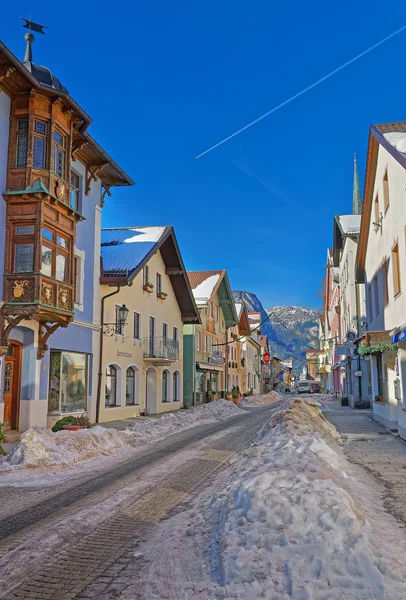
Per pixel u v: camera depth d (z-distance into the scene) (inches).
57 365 745.6
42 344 682.2
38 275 594.6
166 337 1206.3
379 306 762.8
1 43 542.0
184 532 248.5
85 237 834.8
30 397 665.0
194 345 1450.5
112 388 945.5
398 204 608.1
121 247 1064.8
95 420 852.0
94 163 831.1
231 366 2012.8
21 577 200.5
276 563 176.7
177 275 1277.1
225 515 241.6
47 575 202.2
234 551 191.6
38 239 600.7
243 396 2106.3
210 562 202.5
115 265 957.8
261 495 225.9
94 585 192.1
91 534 255.0
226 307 1844.2
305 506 212.7
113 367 950.4
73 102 655.1
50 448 472.1
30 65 681.0
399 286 644.1
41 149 627.5
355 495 279.9
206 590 177.5
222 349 1844.2
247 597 160.9
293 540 189.6
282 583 165.5
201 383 1593.3
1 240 601.0
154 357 1092.5
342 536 189.0
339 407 1311.5
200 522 257.3
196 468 436.5
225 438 653.3
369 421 822.5
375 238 787.4
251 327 2812.5
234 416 1103.0
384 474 374.3
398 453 477.1
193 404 1421.0
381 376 813.9
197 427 826.2
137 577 198.8
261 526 204.7
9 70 583.8
